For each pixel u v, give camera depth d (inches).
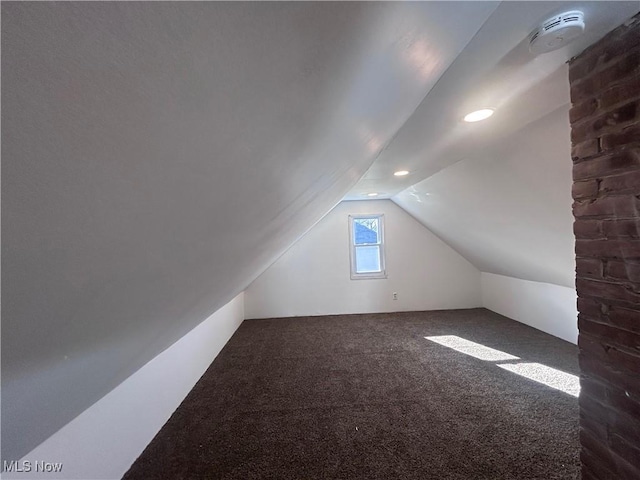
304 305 202.8
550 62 45.3
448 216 154.9
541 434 72.9
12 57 7.3
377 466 64.2
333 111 21.4
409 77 27.4
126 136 10.6
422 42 22.2
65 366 21.5
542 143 71.6
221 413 86.1
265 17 10.3
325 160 31.6
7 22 6.9
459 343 139.9
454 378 104.7
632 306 38.4
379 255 207.0
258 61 11.8
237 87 12.2
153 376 75.8
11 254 11.1
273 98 14.6
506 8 33.7
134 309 24.2
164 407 81.4
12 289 12.2
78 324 18.5
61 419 35.4
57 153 9.5
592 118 42.1
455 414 82.5
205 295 46.4
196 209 18.6
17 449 30.6
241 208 24.7
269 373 113.9
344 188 88.1
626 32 37.4
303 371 115.0
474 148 85.0
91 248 13.9
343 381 105.5
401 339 148.7
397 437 73.5
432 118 65.1
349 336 156.3
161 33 8.8
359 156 47.9
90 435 53.1
